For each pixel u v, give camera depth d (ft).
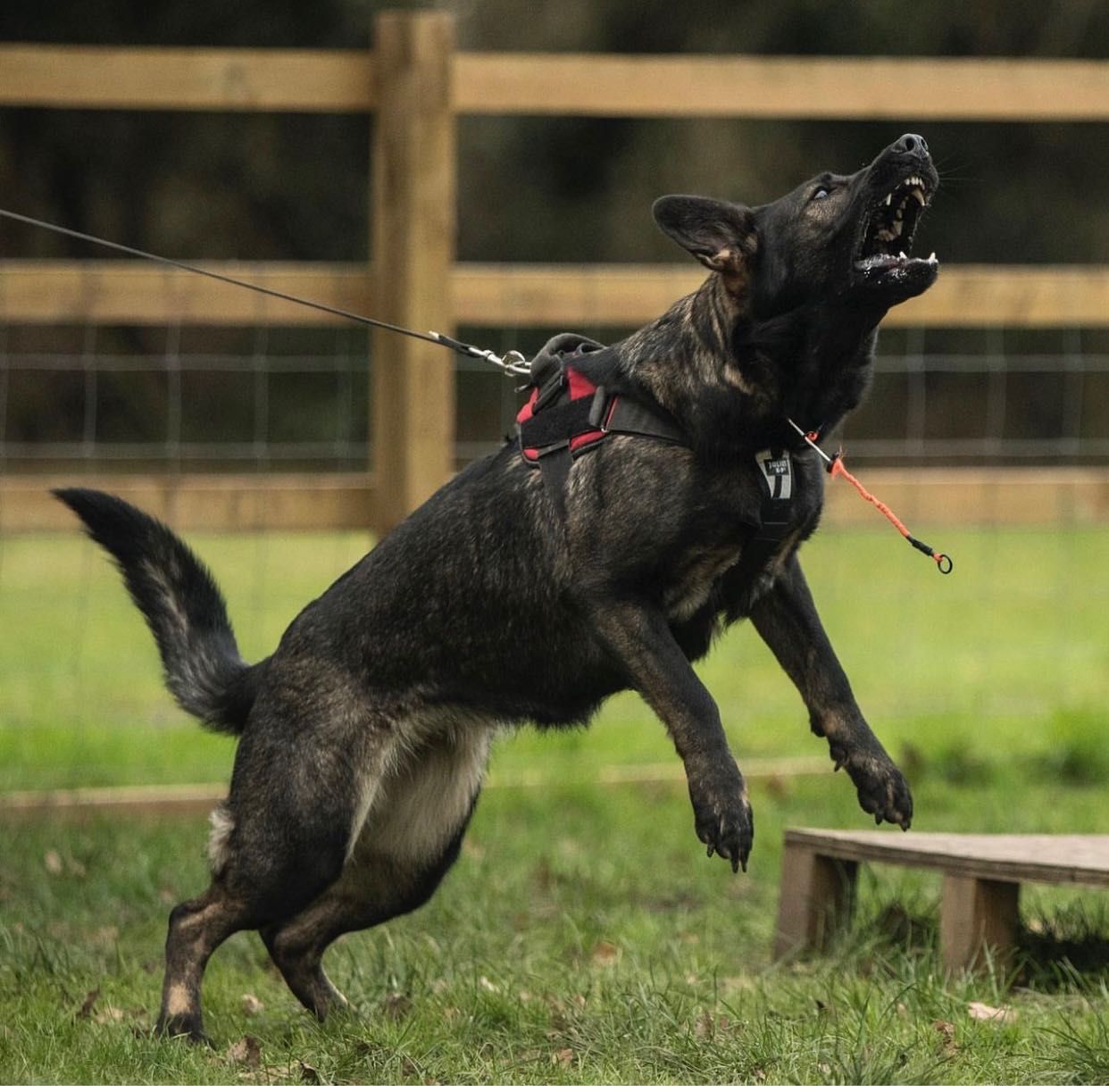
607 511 19.25
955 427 104.06
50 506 32.96
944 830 31.96
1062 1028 18.94
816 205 18.75
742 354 18.88
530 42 114.42
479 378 100.17
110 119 111.86
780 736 41.32
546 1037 19.44
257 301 33.53
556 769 37.35
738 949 25.32
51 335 103.86
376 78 33.55
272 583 62.95
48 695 45.73
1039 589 63.16
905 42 113.19
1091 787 36.24
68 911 26.37
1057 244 117.80
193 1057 18.61
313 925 21.58
